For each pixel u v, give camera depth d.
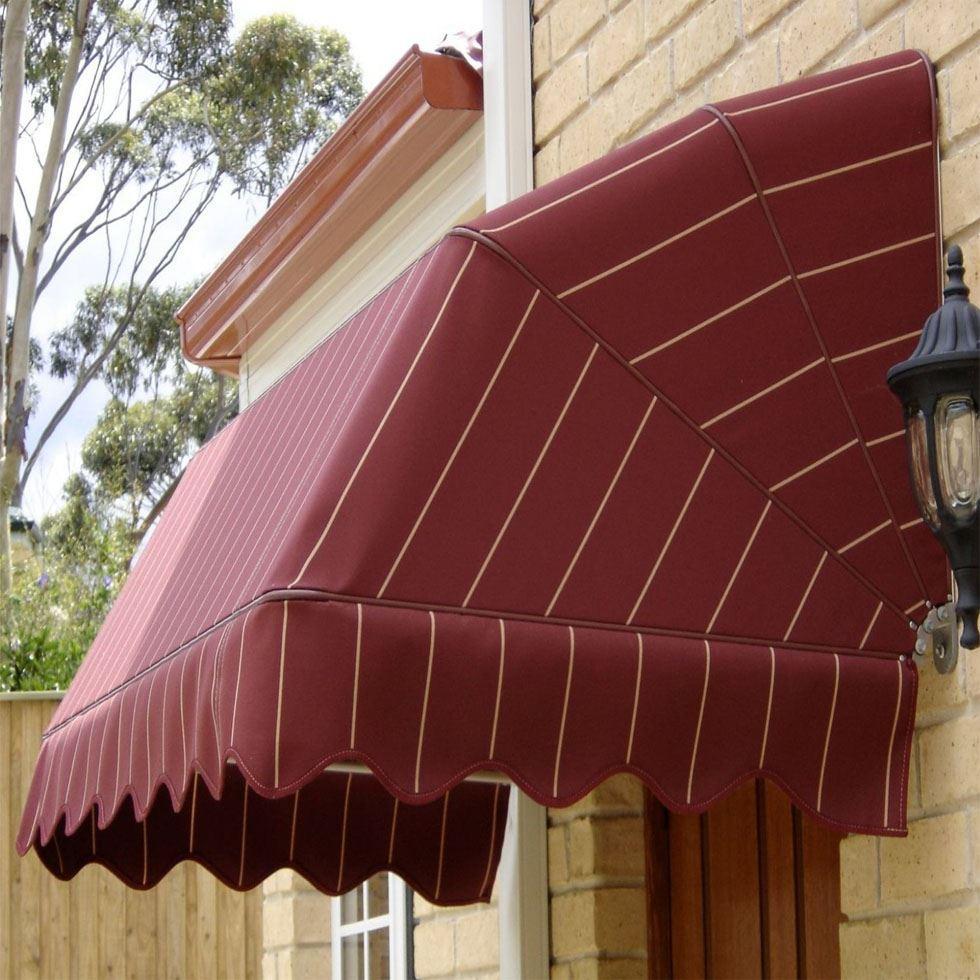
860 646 4.93
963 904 4.81
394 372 4.58
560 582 4.61
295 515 4.60
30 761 13.27
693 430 4.82
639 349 4.78
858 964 5.21
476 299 4.66
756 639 4.82
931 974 4.88
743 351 4.89
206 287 10.55
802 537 4.91
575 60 7.14
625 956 6.86
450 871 8.16
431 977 8.89
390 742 4.34
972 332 4.57
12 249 31.86
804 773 4.82
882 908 5.13
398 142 8.14
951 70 5.09
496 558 4.55
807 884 6.23
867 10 5.46
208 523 7.02
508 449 4.61
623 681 4.60
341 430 4.55
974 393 4.55
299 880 11.28
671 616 4.72
